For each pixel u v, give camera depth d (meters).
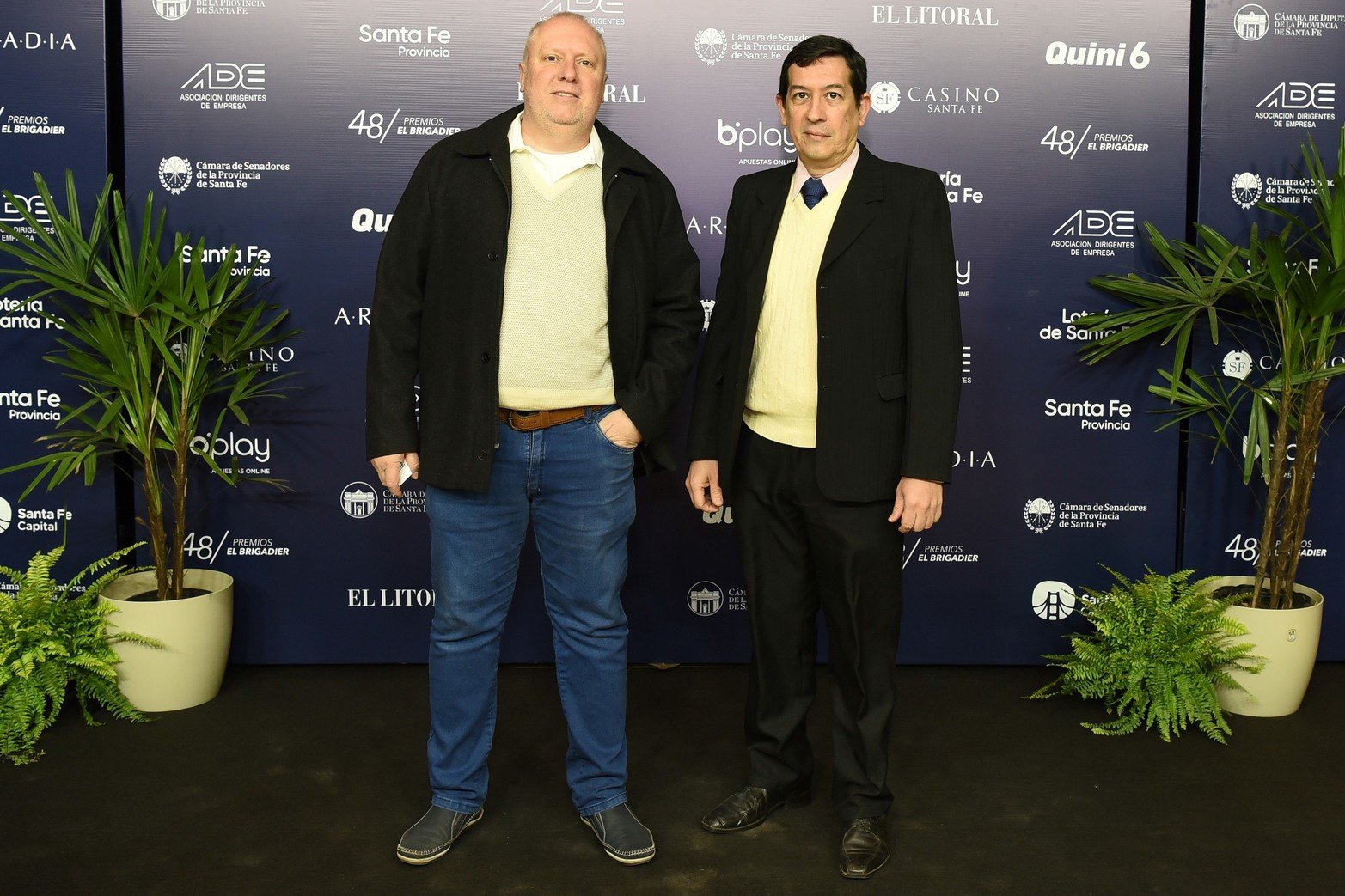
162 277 2.76
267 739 2.75
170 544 3.16
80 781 2.51
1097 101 3.09
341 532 3.20
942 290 2.09
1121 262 3.13
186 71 3.02
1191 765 2.63
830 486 2.12
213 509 3.17
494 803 2.44
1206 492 3.21
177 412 2.87
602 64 2.10
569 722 2.28
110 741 2.73
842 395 2.12
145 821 2.33
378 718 2.89
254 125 3.04
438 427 2.11
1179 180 3.11
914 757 2.68
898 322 2.13
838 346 2.11
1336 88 3.08
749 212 2.29
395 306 2.14
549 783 2.54
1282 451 2.87
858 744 2.23
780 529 2.25
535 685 3.13
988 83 3.08
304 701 2.99
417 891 2.09
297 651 3.24
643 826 2.25
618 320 2.16
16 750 2.63
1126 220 3.12
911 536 3.23
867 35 3.05
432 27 3.03
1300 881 2.11
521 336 2.09
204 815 2.36
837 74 2.07
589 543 2.18
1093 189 3.11
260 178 3.05
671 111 3.06
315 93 3.04
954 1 3.05
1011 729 2.85
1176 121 3.09
